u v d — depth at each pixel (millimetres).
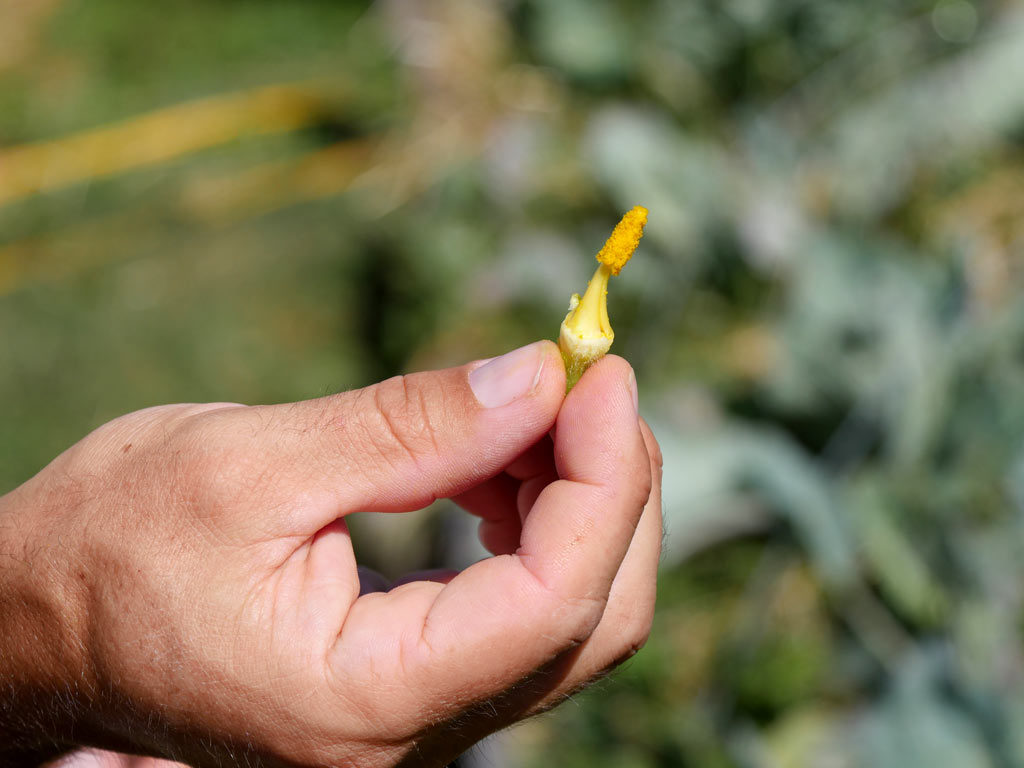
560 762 1866
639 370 2258
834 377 2076
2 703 905
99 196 3309
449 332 2572
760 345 2254
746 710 1863
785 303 2229
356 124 3367
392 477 800
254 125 3438
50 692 861
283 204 3232
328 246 3115
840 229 2236
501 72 3109
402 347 2674
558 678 868
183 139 3424
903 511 1969
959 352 2004
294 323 2953
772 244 2283
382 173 3182
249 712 785
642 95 2791
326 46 3654
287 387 2807
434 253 2701
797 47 2701
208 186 3297
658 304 2318
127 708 821
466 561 1964
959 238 2227
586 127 2811
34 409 2826
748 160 2529
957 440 1997
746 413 2209
